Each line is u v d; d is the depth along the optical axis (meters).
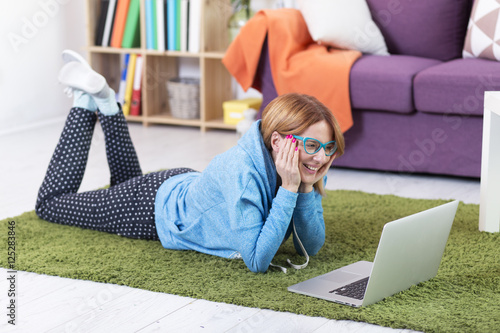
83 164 2.27
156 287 1.71
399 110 2.86
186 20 3.88
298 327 1.50
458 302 1.60
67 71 2.25
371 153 3.00
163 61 4.21
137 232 2.07
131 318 1.56
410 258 1.63
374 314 1.52
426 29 3.33
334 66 2.92
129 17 4.08
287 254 1.97
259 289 1.69
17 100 3.90
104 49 4.11
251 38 3.10
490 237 2.11
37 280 1.78
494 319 1.50
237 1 4.04
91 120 2.29
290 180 1.70
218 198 1.83
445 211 1.70
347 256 1.95
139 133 3.89
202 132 3.93
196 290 1.69
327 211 2.41
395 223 1.52
